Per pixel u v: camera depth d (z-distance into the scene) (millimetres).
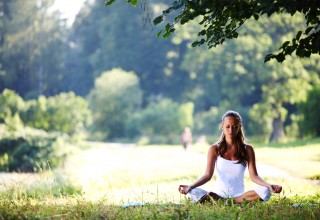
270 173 23312
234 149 9961
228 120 9922
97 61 97875
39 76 96750
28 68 97125
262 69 69562
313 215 8406
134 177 23781
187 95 90312
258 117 69500
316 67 70312
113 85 80625
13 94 49281
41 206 9555
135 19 94312
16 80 97000
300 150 36688
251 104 82875
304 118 54500
